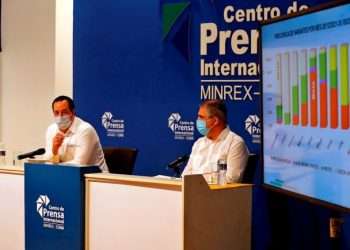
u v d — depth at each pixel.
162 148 5.23
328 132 2.85
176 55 5.12
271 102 3.53
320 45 2.94
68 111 4.55
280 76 3.40
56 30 5.73
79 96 5.66
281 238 4.32
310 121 3.04
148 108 5.30
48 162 3.65
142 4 5.29
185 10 5.06
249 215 3.23
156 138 5.26
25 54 6.14
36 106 6.07
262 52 3.63
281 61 3.39
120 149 4.68
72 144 4.56
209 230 3.01
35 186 3.58
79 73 5.66
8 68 6.31
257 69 4.73
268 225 4.64
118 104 5.46
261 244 4.69
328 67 2.85
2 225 3.85
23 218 3.73
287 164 3.32
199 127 3.98
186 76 5.08
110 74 5.49
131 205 3.19
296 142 3.20
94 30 5.56
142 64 5.32
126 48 5.40
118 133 5.47
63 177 3.44
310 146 3.04
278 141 3.44
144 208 3.13
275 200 4.28
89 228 3.38
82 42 5.63
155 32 5.23
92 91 5.60
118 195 3.24
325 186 2.87
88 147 4.52
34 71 6.07
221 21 4.88
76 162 4.48
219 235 3.06
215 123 3.94
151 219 3.10
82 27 5.62
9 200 3.80
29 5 6.08
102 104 5.55
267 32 3.56
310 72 3.04
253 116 4.75
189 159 4.12
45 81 5.97
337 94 2.76
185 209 2.89
